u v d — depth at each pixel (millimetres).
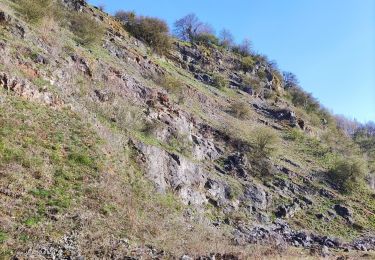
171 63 48500
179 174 23594
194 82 45781
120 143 21250
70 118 20031
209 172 26891
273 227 25547
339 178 37094
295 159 38219
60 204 14219
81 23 32625
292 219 27828
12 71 19344
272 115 49906
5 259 10516
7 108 17406
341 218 30594
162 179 22109
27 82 19391
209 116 36688
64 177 16000
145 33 46531
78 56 26297
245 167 30641
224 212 24641
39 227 12531
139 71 34875
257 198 27500
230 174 28594
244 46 70688
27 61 20953
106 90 25812
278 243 20984
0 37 21312
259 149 33969
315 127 55562
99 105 23703
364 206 34438
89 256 11891
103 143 19672
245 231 22984
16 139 16156
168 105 30266
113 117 23625
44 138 17375
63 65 24000
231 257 14930
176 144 26719
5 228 11820
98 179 17031
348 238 27578
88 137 19312
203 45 62750
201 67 53938
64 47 26469
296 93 70188
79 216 13953
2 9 24359
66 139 18219
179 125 28922
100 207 15406
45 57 22500
